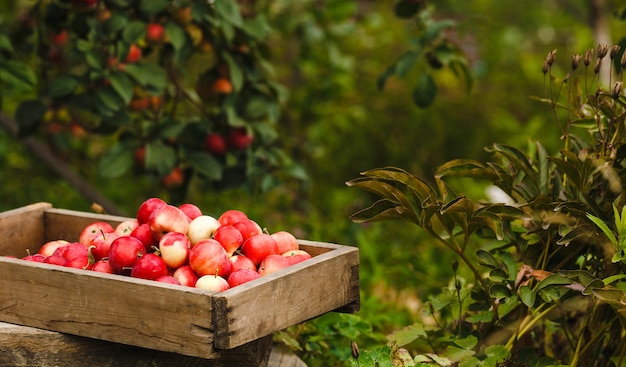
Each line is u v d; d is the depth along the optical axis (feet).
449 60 15.65
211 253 9.55
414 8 16.24
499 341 10.85
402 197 9.85
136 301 9.15
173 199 16.65
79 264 10.14
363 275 16.71
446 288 11.55
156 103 16.26
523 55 35.50
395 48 31.24
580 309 10.64
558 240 10.59
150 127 15.83
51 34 16.99
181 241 9.71
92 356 9.72
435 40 16.05
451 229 10.25
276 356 11.16
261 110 16.12
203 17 15.03
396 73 15.81
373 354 9.68
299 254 10.20
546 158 10.55
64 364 9.75
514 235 10.91
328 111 27.48
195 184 23.35
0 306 10.02
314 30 22.03
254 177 17.29
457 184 27.07
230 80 16.12
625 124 10.28
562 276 9.93
